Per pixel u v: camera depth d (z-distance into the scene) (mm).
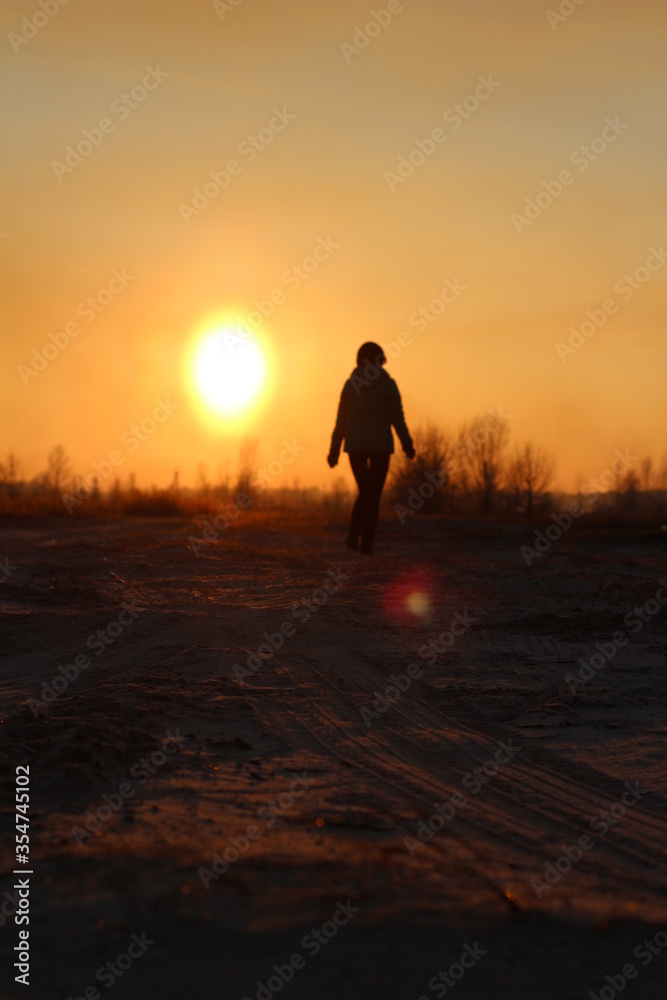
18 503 29875
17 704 5723
